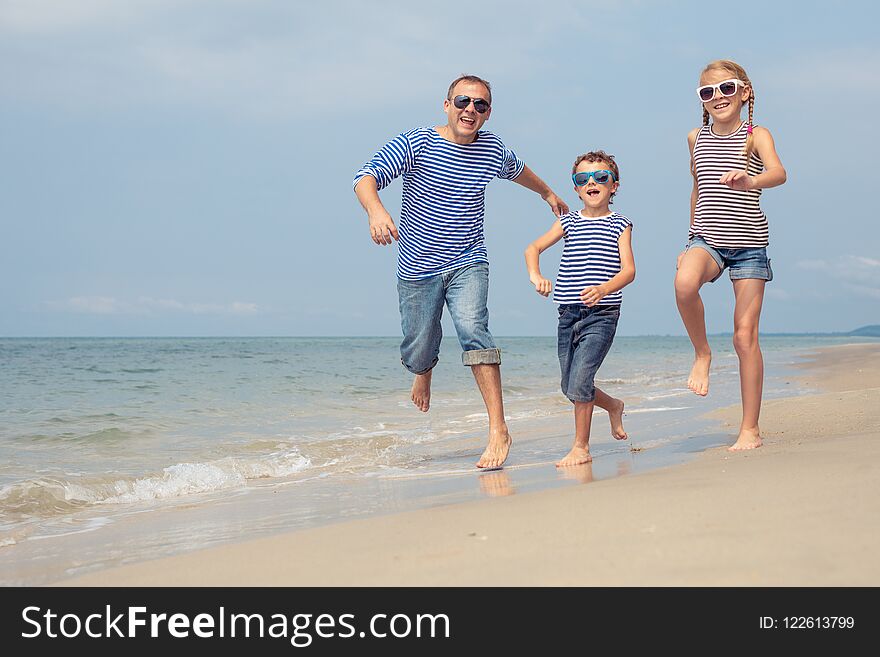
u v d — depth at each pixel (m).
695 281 4.04
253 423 7.75
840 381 9.88
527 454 4.93
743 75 4.10
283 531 2.95
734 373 14.48
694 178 4.30
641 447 4.68
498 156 4.58
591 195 4.39
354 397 10.42
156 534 3.17
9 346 50.00
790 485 2.48
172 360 23.39
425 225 4.54
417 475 4.35
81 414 8.34
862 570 1.63
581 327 4.29
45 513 3.91
